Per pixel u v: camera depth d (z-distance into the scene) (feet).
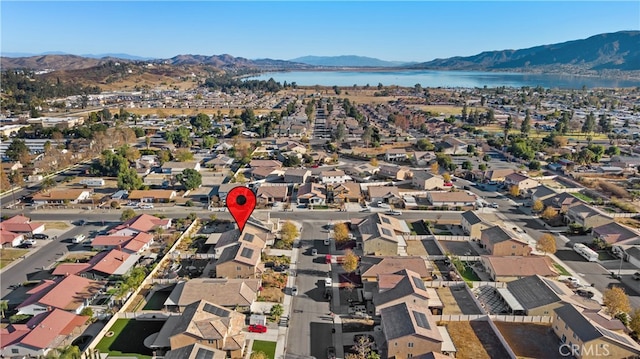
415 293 199.52
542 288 208.85
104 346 178.91
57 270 235.20
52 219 322.75
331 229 304.50
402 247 273.33
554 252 262.26
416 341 168.14
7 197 374.22
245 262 232.94
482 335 187.83
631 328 185.88
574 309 184.75
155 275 238.27
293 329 192.03
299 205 351.67
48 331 180.75
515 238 260.21
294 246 276.82
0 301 213.25
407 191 386.11
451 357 165.27
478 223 287.69
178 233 289.53
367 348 175.52
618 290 202.49
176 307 203.72
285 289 225.35
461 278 232.53
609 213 333.42
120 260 246.27
